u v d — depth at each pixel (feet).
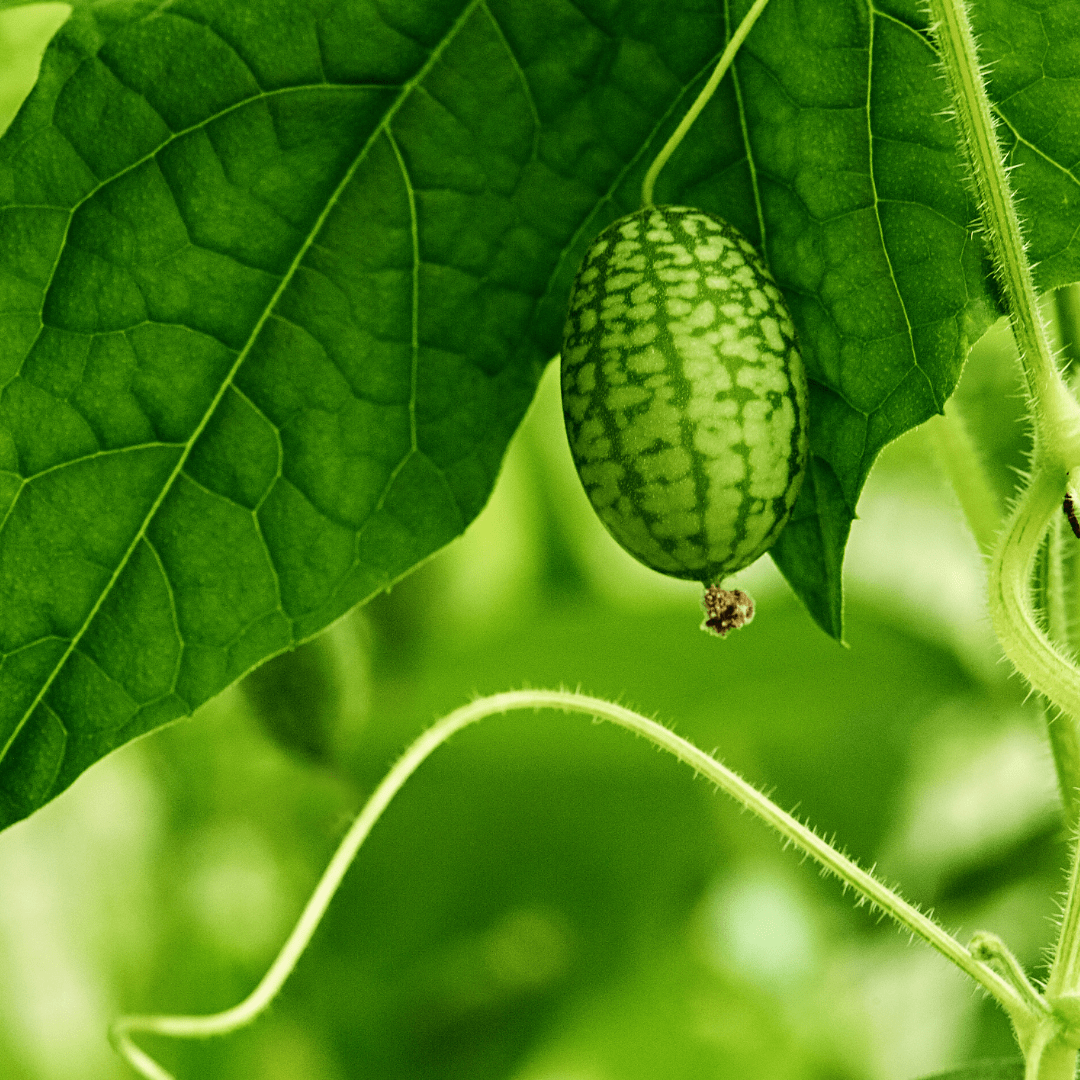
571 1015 2.10
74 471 1.56
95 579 1.56
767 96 1.56
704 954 2.08
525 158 1.58
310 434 1.57
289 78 1.56
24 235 1.55
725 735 1.93
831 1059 2.01
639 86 1.57
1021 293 1.51
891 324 1.55
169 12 1.55
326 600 1.57
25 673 1.55
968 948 1.52
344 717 1.70
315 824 1.99
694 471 1.49
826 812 2.00
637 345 1.49
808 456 1.55
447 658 1.87
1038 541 1.52
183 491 1.56
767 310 1.50
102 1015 1.83
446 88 1.57
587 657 1.85
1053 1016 1.50
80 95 1.55
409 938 2.06
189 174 1.56
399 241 1.57
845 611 1.91
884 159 1.55
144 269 1.56
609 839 2.04
